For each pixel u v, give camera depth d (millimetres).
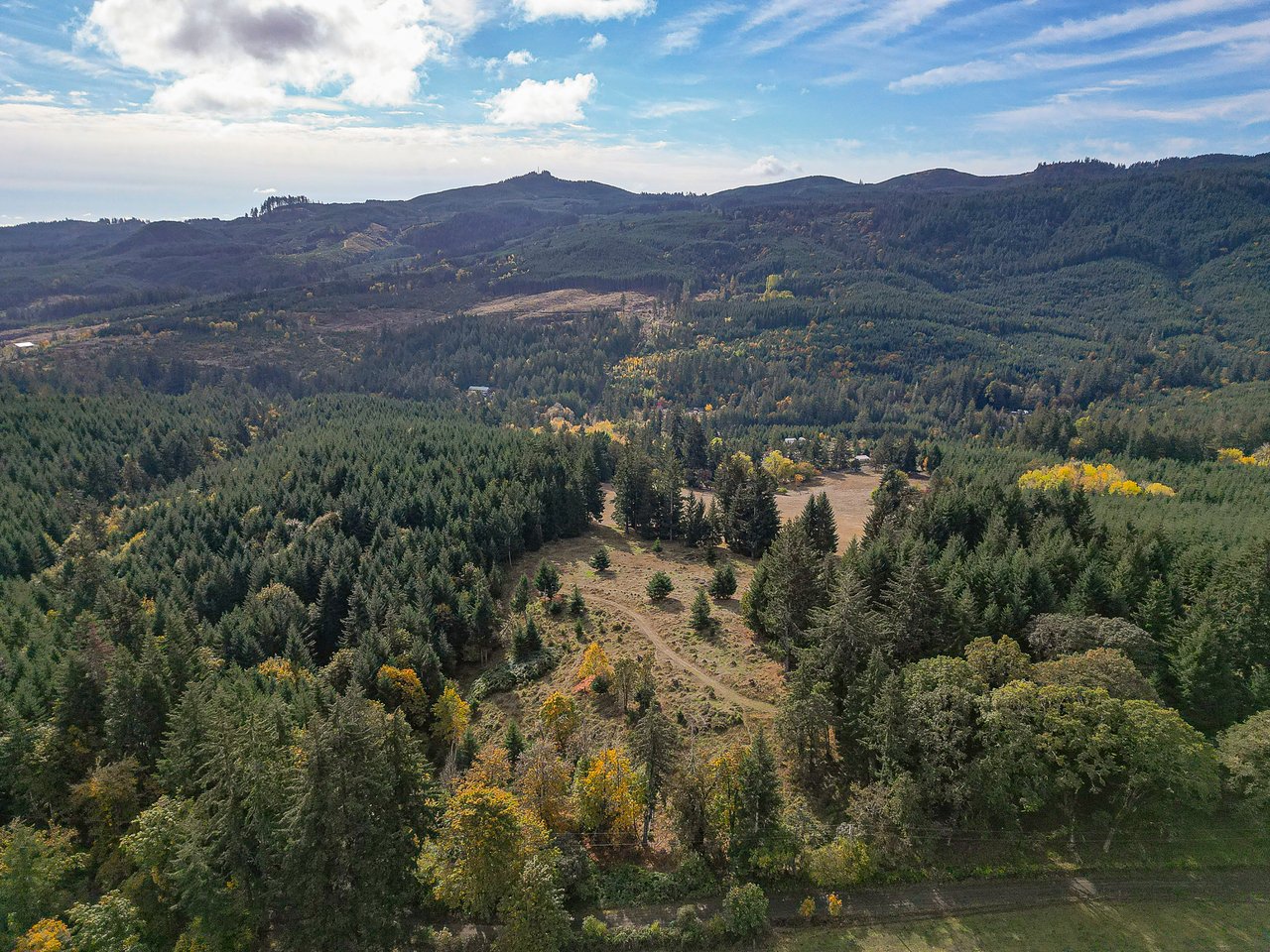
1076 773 50625
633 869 50875
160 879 42656
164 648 67500
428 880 47750
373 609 89125
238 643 83125
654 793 53094
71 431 189000
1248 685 60656
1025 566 74000
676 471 141000
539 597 99062
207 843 43594
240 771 42969
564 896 46844
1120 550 84062
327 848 40250
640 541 130250
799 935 45688
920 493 144000
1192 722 61656
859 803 50031
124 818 49375
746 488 122812
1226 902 46312
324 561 105688
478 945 45188
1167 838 50625
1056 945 43938
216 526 122188
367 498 131750
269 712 53656
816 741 56250
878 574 77188
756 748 49656
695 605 86875
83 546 111438
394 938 42000
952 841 50656
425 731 72750
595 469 145000
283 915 44969
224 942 42250
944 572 78688
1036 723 49844
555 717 65250
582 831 53344
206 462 195625
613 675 72062
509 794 49719
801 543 76000
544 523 127125
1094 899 46906
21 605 96000
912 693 52844
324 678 75000
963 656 64062
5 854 41844
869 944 44812
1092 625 62125
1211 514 123688
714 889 49125
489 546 110750
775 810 49281
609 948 45250
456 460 152500
